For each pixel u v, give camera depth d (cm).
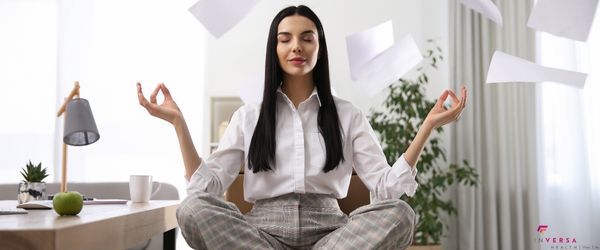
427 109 347
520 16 370
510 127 367
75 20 414
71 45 412
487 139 364
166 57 410
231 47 401
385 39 144
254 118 163
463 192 360
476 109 369
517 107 367
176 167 404
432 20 393
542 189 364
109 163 405
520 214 359
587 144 362
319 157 156
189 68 408
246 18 401
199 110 405
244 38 400
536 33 367
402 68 145
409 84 355
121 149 405
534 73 126
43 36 417
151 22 413
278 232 144
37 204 142
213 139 383
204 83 401
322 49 163
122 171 404
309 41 156
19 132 411
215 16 120
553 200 364
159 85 140
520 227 358
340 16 397
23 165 408
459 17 371
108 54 412
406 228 128
